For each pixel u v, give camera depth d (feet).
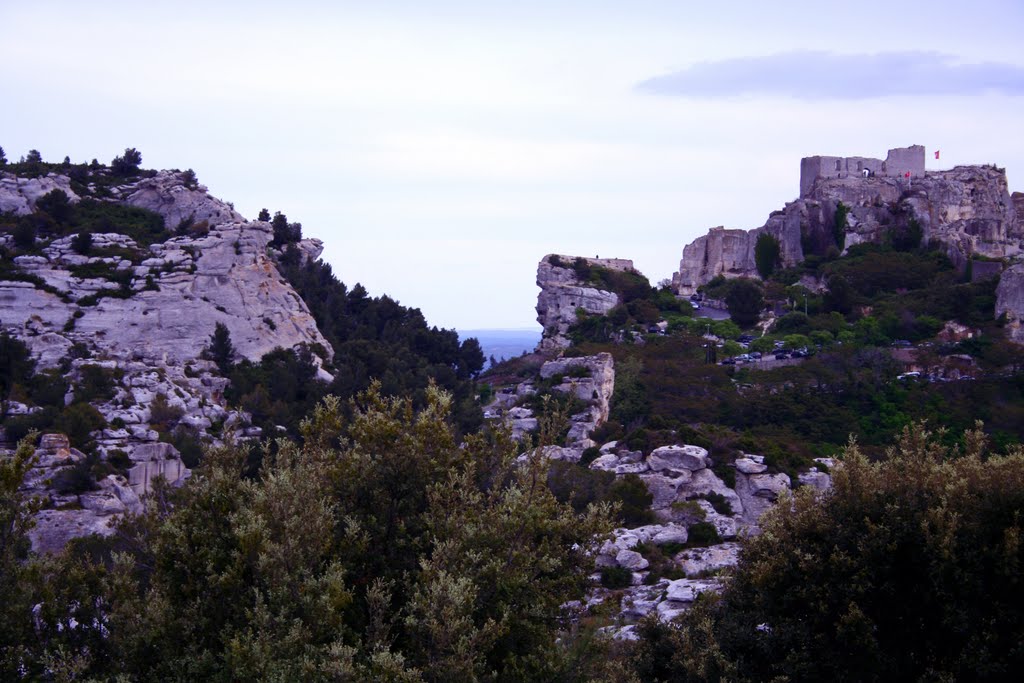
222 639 65.05
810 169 529.86
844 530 91.56
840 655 87.15
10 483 74.02
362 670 63.82
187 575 71.31
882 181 510.17
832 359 337.93
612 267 494.18
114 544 126.31
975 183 510.99
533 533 78.89
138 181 392.06
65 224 341.62
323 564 71.77
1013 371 318.45
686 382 321.93
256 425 254.27
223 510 75.10
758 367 345.31
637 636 111.45
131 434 225.97
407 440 81.46
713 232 519.19
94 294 297.53
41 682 67.72
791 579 93.35
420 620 69.00
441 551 71.72
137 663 67.82
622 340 400.47
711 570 159.94
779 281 466.70
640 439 222.48
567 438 250.37
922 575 86.99
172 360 287.48
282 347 309.42
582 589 83.82
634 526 187.11
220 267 316.81
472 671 65.72
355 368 288.10
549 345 423.64
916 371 328.70
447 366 334.24
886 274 435.12
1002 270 412.77
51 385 244.83
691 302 474.90
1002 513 84.94
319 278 375.45
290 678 61.21
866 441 274.77
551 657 74.18
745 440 224.33
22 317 284.82
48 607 71.10
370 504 80.33
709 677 91.35
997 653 80.74
